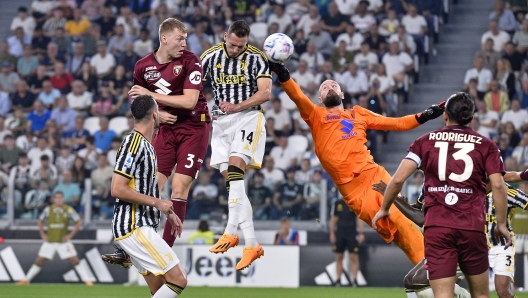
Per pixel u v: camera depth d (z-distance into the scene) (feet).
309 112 53.11
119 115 119.96
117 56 128.06
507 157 103.96
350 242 96.94
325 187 98.73
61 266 102.01
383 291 90.79
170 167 51.67
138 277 100.94
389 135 117.50
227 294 85.46
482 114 110.42
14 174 103.76
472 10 136.05
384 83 115.85
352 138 53.01
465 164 41.39
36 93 124.77
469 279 42.14
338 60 120.26
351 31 123.34
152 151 46.75
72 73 128.36
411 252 52.39
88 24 134.82
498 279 55.88
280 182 99.40
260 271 98.68
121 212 46.44
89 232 102.01
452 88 121.39
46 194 102.73
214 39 126.82
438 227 41.32
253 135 50.47
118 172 45.29
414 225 52.06
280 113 111.55
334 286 97.71
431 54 128.06
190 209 101.19
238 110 49.47
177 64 49.57
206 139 52.11
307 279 98.22
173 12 131.54
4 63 128.67
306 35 125.49
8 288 93.25
